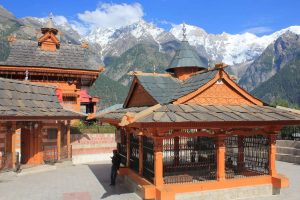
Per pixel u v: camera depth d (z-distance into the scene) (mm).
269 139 15766
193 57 19109
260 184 15203
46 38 32500
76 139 28172
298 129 30312
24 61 30266
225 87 15711
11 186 17500
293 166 24984
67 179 19453
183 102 14828
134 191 16078
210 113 13773
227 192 14477
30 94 22250
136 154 17172
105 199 14945
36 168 21703
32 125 22344
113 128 30438
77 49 33719
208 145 17750
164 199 12805
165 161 19141
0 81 20875
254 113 14688
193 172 17188
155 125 12352
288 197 15117
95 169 23141
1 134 21922
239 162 17312
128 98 19375
